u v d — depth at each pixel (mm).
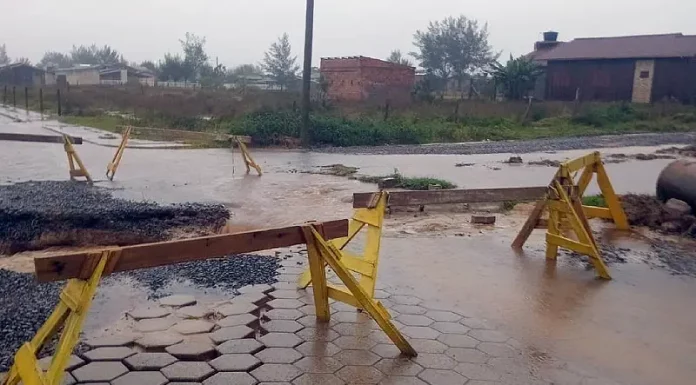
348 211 10633
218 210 10312
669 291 6855
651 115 35188
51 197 10742
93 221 9398
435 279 7023
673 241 9195
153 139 22625
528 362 4949
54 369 3570
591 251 7340
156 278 6797
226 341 5117
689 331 5699
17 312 5781
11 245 8664
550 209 7914
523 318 5906
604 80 43781
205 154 18844
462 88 62500
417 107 32125
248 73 81062
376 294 6441
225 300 6117
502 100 38969
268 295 6301
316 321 5621
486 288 6762
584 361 5008
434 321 5742
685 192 10594
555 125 32000
